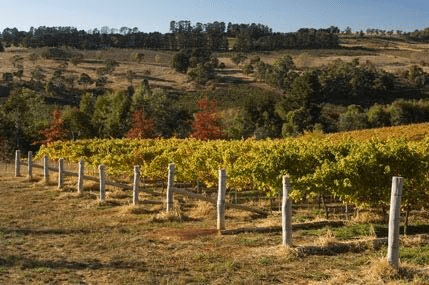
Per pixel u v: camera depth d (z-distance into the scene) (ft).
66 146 114.42
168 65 558.56
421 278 26.91
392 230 28.19
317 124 281.74
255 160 59.72
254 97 327.67
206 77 459.73
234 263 32.35
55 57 574.97
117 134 245.86
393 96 400.06
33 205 59.00
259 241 38.42
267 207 61.00
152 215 50.65
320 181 48.14
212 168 69.72
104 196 60.13
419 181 46.52
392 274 27.71
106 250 36.94
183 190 52.13
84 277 30.07
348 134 141.79
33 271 31.12
